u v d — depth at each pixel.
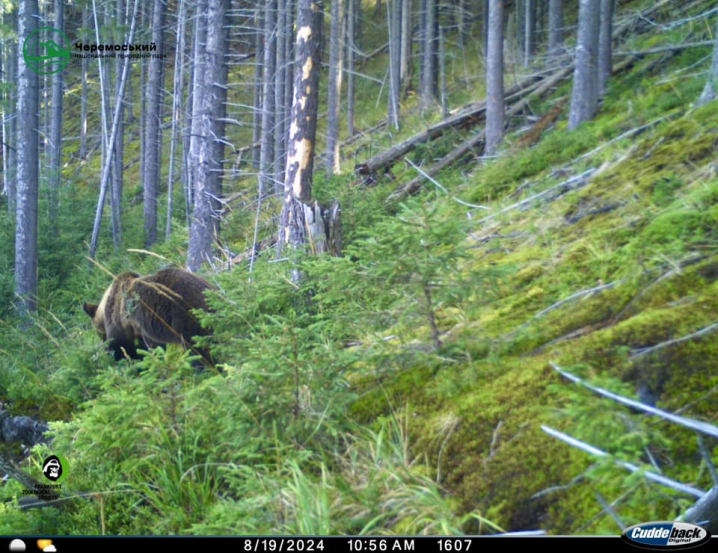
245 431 3.73
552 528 2.77
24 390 7.00
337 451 3.71
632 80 10.50
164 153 30.48
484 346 4.10
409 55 24.81
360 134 22.48
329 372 3.90
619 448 2.83
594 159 7.06
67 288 13.34
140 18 22.78
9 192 21.45
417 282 4.09
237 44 33.59
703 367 3.13
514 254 5.66
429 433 3.59
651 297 3.88
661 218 4.55
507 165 9.09
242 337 5.13
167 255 14.27
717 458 2.72
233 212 14.71
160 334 6.25
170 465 3.91
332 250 6.82
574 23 21.98
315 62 8.32
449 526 2.88
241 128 29.41
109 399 4.25
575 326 4.00
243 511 3.17
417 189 11.55
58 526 4.03
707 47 10.13
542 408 3.27
